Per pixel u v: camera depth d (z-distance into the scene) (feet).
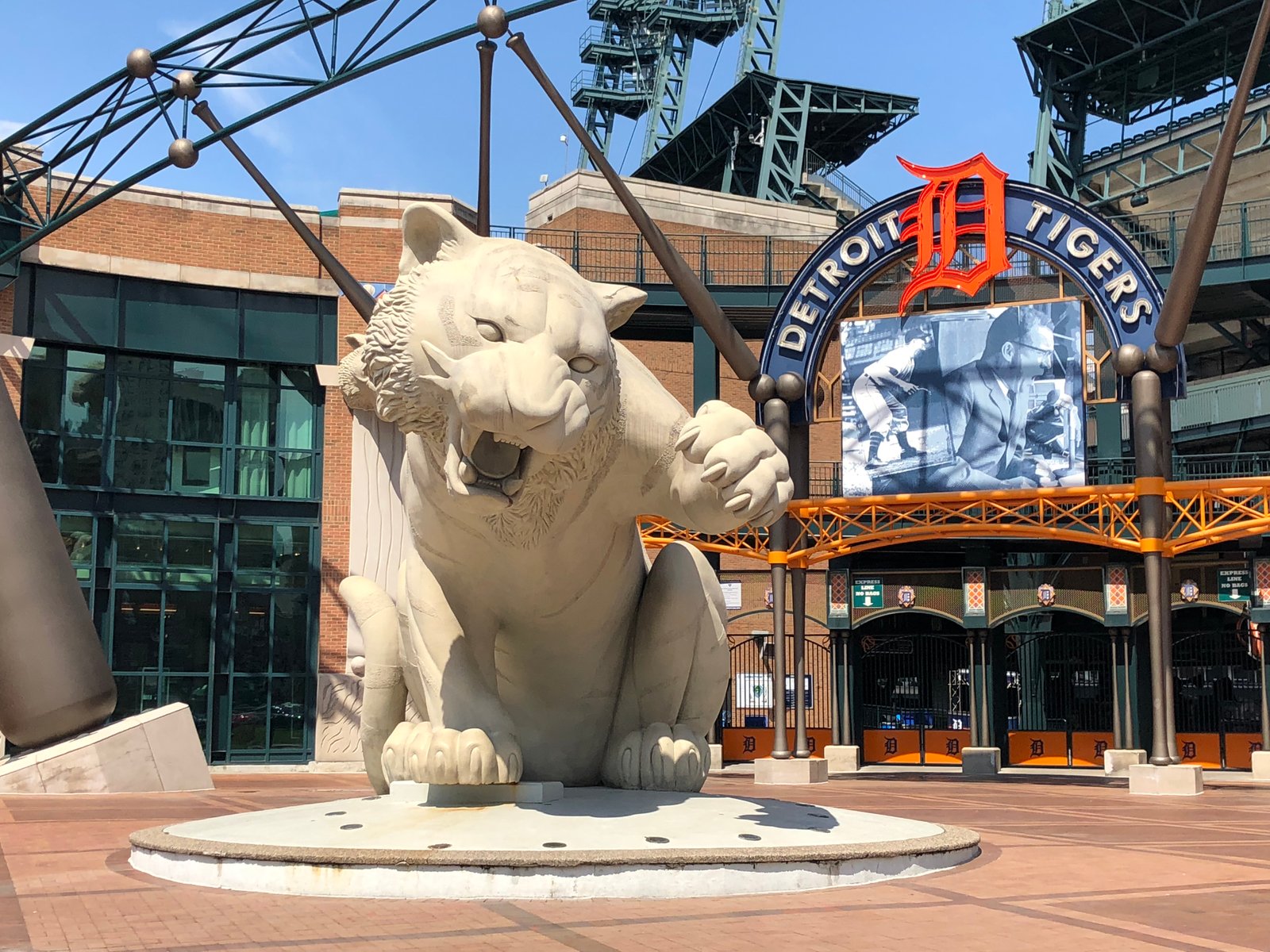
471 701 22.11
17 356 72.23
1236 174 115.85
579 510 21.03
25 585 51.83
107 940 15.48
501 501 19.08
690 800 23.58
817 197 149.18
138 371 76.23
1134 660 77.15
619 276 87.20
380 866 18.53
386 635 26.35
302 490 78.59
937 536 63.77
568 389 17.97
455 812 21.91
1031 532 61.77
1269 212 111.24
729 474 19.15
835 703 78.89
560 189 112.78
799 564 66.39
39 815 39.29
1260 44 50.55
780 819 22.58
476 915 17.02
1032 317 63.31
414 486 21.50
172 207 76.38
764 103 151.23
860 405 65.77
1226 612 90.17
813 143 158.20
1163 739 56.34
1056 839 30.66
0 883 21.72
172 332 76.13
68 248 73.67
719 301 79.05
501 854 18.58
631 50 187.11
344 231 79.00
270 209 78.02
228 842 20.68
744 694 101.76
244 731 75.56
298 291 77.87
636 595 24.62
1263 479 57.82
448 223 19.77
